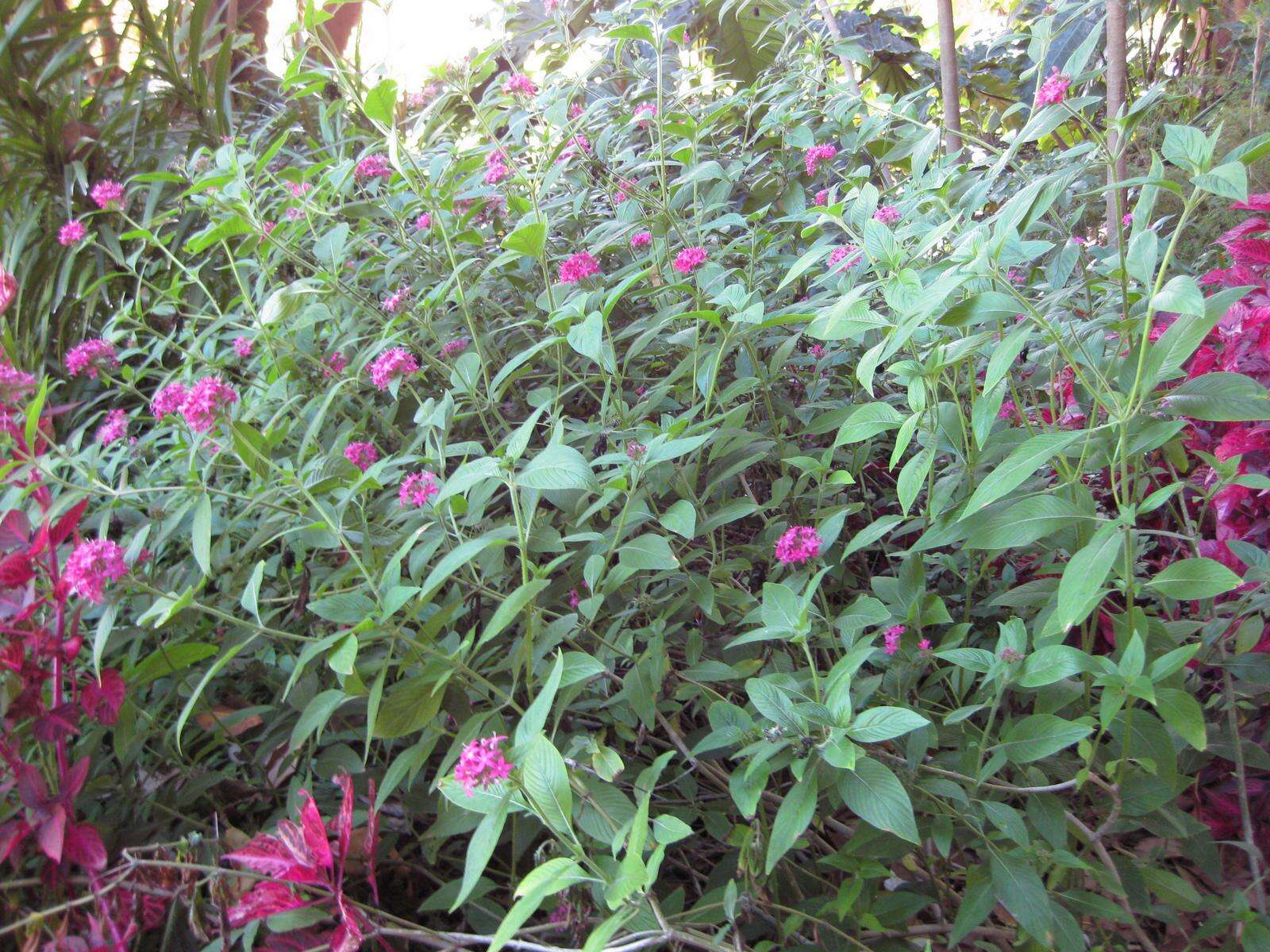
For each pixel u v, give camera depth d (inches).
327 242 73.3
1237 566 56.0
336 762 53.2
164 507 62.4
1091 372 51.5
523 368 70.4
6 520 50.7
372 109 69.4
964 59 154.2
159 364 91.7
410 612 47.9
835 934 46.6
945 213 65.0
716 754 56.0
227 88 125.0
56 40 117.3
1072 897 43.2
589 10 133.4
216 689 62.4
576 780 42.4
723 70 145.3
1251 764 49.8
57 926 45.3
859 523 73.9
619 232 79.4
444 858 53.3
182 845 44.9
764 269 82.1
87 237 89.5
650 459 51.1
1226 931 45.1
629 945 37.7
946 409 52.3
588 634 58.4
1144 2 148.5
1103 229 107.1
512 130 88.6
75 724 49.5
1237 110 112.2
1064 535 49.5
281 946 44.1
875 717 39.1
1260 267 63.2
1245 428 56.5
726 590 57.4
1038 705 46.9
